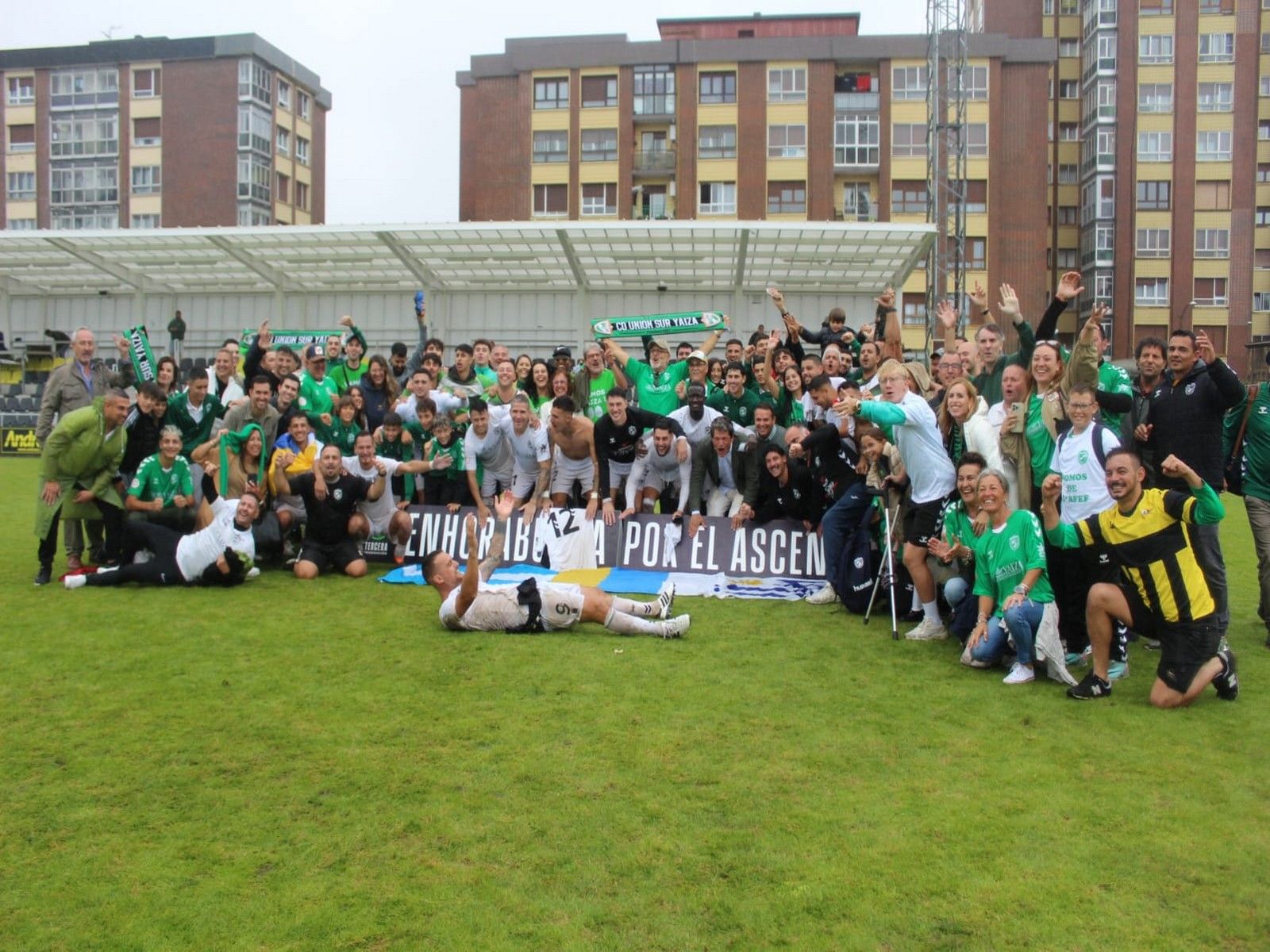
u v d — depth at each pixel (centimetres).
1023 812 385
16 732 467
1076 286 695
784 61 4375
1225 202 4650
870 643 663
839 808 387
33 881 329
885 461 770
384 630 680
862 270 2269
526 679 558
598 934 297
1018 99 4334
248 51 4975
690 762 434
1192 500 514
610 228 1962
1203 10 4653
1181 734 479
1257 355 3225
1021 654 570
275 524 935
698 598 824
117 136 5112
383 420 1045
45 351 2595
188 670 573
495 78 4647
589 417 1073
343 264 2314
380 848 352
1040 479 662
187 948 291
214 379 1127
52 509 827
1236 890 326
